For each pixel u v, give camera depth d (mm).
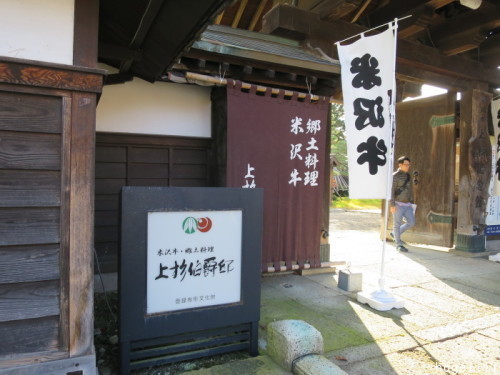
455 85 7375
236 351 3277
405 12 5809
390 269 6242
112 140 5098
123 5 3242
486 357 3199
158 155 5391
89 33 2438
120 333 2684
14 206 2262
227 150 4824
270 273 5672
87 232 2416
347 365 3021
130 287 2709
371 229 11594
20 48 2283
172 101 5363
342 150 28562
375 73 4277
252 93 4930
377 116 4289
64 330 2381
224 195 3035
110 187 5184
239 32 5637
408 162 7641
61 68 2312
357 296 4594
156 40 3625
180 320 2877
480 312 4281
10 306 2260
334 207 20984
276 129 5117
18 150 2270
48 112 2332
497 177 7668
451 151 7902
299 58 4910
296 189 5332
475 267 6465
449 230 7867
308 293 4852
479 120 7516
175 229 2879
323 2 5418
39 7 2324
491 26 6168
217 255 3025
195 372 2834
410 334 3641
